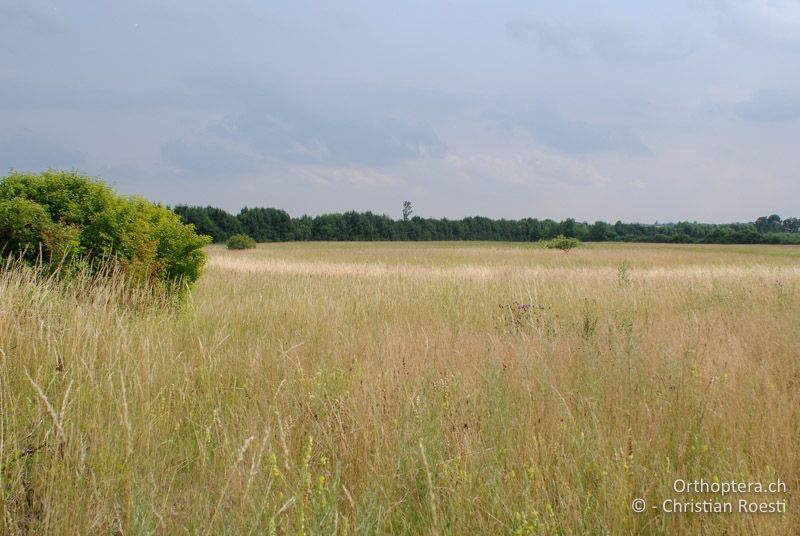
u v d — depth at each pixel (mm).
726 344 6371
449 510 2912
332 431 3865
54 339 4715
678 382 4602
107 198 8719
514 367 5238
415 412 3959
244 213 104188
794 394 4566
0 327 5008
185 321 7871
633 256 53375
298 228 108500
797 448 3623
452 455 3514
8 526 2686
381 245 90938
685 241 101500
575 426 3879
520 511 2922
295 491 3006
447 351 6105
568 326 7992
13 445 3242
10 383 4336
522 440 3729
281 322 8438
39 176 8766
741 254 61688
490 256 51688
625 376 4828
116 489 3102
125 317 6742
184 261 9617
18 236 7641
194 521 2801
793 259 51219
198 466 3578
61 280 7281
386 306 10789
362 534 2754
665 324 8211
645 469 3309
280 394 4633
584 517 2920
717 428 3930
